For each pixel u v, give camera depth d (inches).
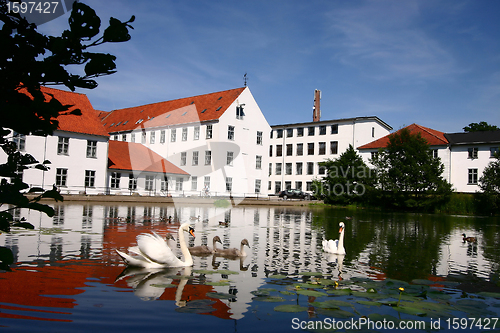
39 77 84.8
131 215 813.2
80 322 171.2
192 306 202.7
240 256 381.7
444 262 394.3
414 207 1776.6
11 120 81.0
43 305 192.7
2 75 83.7
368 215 1280.8
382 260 390.6
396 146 1840.6
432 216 1374.3
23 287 224.4
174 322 177.8
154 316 185.0
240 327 173.9
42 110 81.8
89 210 900.6
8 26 85.2
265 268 323.0
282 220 892.0
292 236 570.6
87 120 1537.9
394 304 218.4
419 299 232.2
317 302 217.2
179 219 768.9
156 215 847.7
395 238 610.2
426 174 1752.0
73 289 226.4
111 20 85.4
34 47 84.6
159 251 304.7
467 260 414.9
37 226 537.6
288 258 379.9
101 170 1531.7
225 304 209.2
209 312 194.1
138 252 310.0
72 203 1151.0
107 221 650.2
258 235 568.7
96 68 85.6
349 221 960.9
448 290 264.4
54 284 235.0
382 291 248.5
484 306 221.5
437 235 687.1
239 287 249.3
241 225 729.0
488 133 1936.5
